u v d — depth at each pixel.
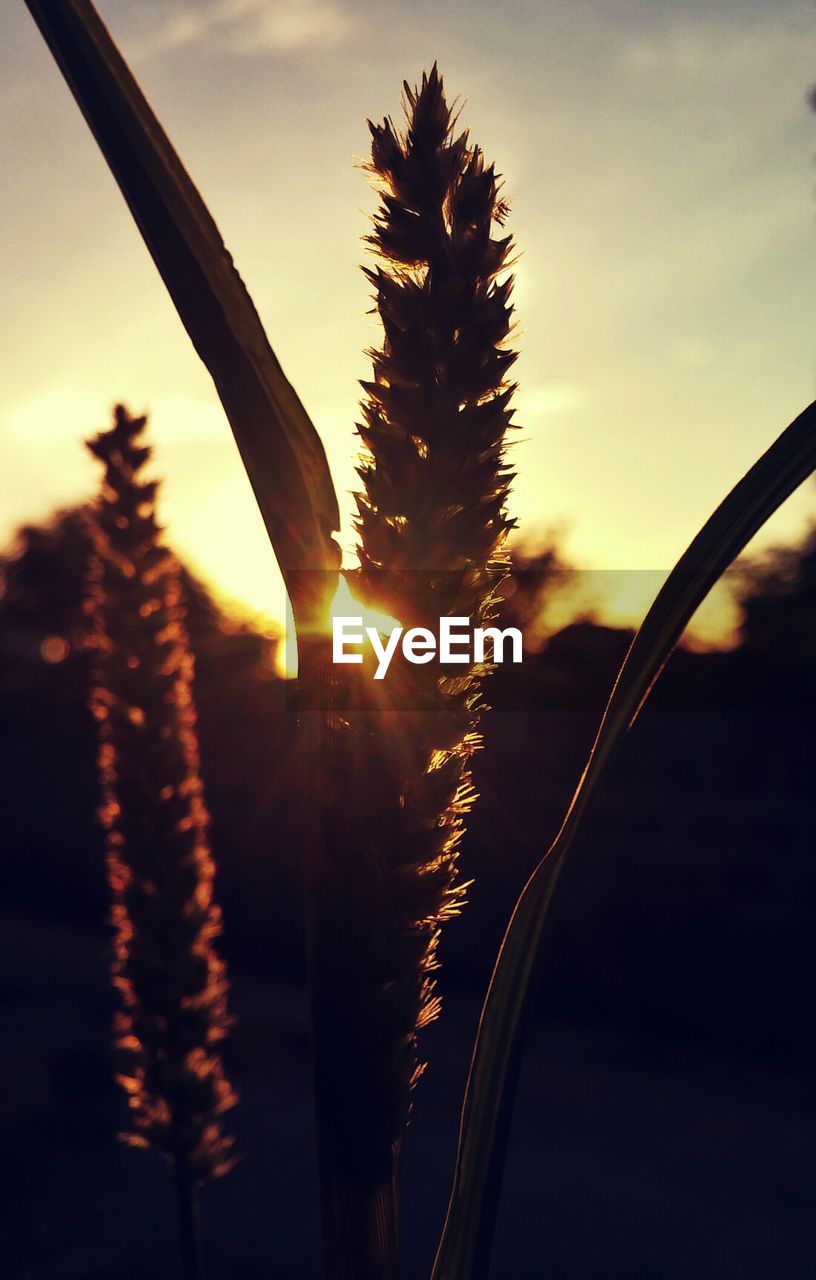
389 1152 0.58
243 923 11.25
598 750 0.58
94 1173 5.43
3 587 21.62
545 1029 8.15
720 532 0.57
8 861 14.97
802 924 7.65
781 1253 4.59
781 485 0.56
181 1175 1.77
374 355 0.55
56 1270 4.29
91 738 14.55
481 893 9.25
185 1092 1.76
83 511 1.83
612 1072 7.13
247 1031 8.23
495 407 0.54
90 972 10.29
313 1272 4.43
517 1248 4.76
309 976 0.58
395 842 0.57
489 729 9.18
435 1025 8.18
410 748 0.56
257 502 0.58
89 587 1.82
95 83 0.61
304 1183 5.53
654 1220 5.00
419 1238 4.96
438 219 0.54
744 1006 7.79
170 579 1.81
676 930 8.20
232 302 0.60
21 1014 8.52
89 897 14.20
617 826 8.66
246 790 11.38
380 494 0.54
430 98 0.55
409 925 0.58
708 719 8.15
